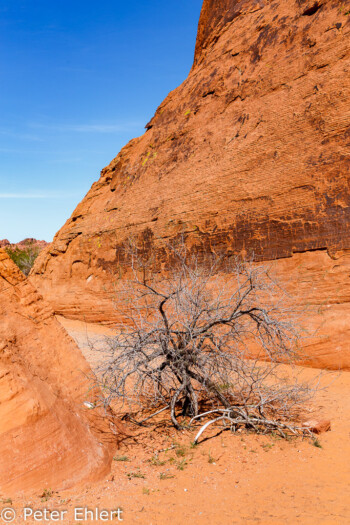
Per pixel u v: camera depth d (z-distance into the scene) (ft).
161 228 53.42
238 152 47.65
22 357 16.65
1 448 13.58
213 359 21.81
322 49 43.91
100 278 63.00
